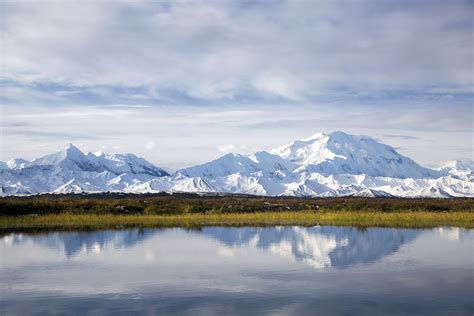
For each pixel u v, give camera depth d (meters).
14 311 25.09
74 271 34.47
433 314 24.00
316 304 25.81
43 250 43.81
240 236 54.78
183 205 96.88
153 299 27.05
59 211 81.19
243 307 25.41
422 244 47.44
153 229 62.91
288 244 47.94
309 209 97.38
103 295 27.95
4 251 43.28
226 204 104.81
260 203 112.75
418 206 96.12
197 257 40.19
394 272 33.78
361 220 75.94
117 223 70.88
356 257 40.03
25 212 78.88
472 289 28.89
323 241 50.22
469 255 40.78
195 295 27.78
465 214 79.12
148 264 37.06
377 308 25.19
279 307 25.41
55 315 24.39
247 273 33.59
